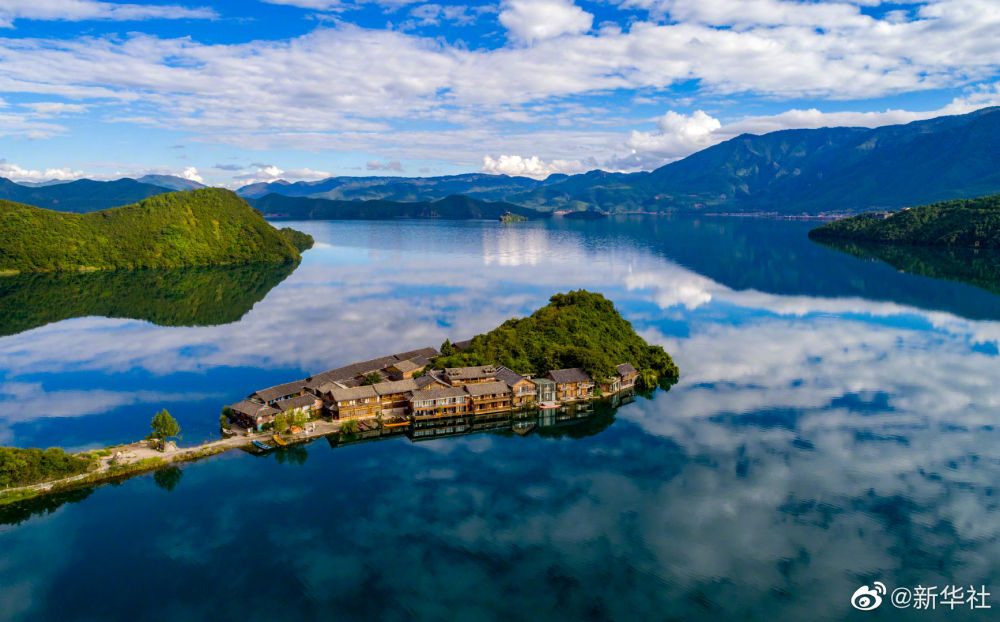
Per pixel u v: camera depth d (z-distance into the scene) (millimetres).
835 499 113250
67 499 113938
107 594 88500
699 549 98250
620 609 84938
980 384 175875
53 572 93438
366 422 149125
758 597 87688
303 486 118625
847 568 94125
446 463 128375
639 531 102875
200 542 100562
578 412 156750
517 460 129500
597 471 124125
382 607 85500
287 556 96812
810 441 137875
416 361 181875
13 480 114875
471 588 89188
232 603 86500
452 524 105062
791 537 101625
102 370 192875
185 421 151875
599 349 182000
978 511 109438
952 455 130875
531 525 104625
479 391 154875
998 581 91125
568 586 89625
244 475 123250
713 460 128625
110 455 129875
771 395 167750
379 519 106812
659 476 121812
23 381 182750
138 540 101312
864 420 149875
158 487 118500
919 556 97125
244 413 144875
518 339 185125
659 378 183250
